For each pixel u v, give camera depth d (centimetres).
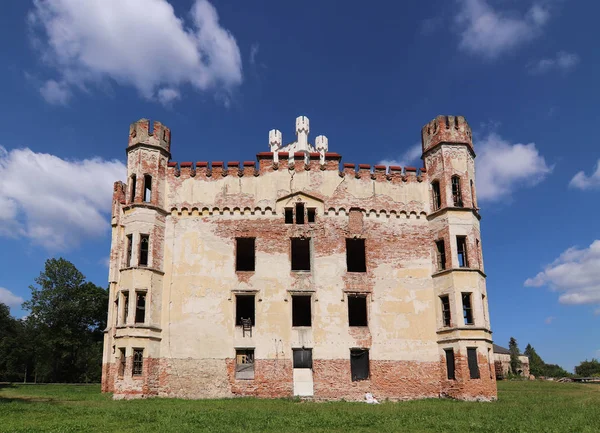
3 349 7312
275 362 3647
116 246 4306
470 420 2283
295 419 2298
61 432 1942
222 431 1958
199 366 3609
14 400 3266
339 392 3616
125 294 3638
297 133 6153
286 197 3959
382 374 3681
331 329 3738
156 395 3528
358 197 4016
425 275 3900
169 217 3884
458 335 3606
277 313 3738
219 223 3894
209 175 3981
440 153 4019
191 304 3719
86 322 9112
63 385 5488
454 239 3812
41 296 8694
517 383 5881
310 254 3891
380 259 3906
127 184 3869
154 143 3925
